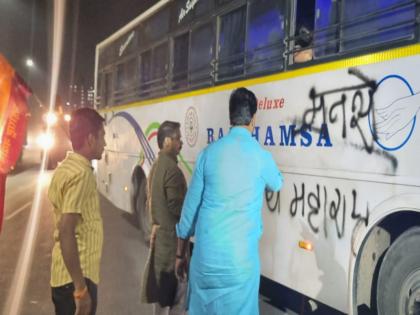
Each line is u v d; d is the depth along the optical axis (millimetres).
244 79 4797
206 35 5648
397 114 3078
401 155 3039
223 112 5188
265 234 4414
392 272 3309
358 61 3416
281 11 4285
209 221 2820
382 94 3195
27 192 13305
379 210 3195
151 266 3896
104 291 5211
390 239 3455
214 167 2848
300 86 4000
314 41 3887
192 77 5973
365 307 3615
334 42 3658
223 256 2768
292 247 4059
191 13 6062
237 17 5004
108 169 10258
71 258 2434
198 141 5754
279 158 4242
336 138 3594
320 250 3738
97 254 2646
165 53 6914
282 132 4207
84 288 2480
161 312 3939
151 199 3920
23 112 2988
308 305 4855
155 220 3893
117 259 6516
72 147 2674
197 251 2889
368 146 3301
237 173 2803
